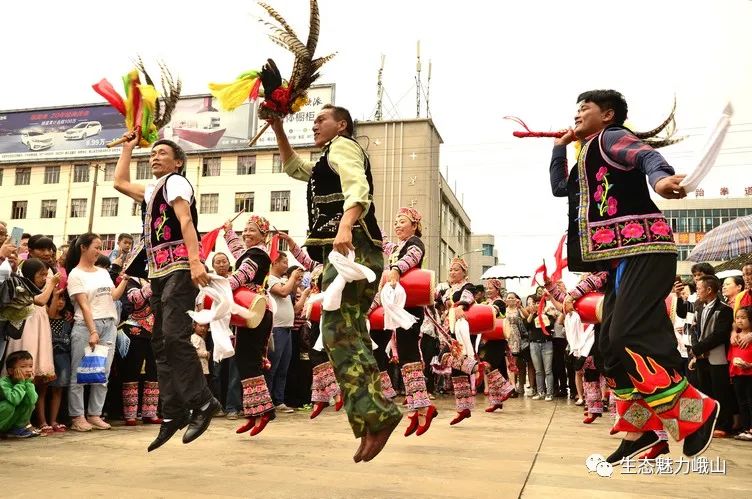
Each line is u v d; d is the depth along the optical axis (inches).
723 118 81.2
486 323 207.3
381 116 1290.6
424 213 1210.0
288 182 1300.4
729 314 201.8
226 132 1315.2
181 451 136.1
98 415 188.1
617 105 108.1
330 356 97.7
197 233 125.6
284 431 178.5
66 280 189.9
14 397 152.7
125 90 139.6
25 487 96.2
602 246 101.6
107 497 89.7
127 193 134.0
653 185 90.0
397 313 149.9
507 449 147.2
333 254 94.6
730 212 1567.4
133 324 202.1
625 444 109.8
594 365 228.8
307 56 111.5
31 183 1425.9
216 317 124.8
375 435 95.4
